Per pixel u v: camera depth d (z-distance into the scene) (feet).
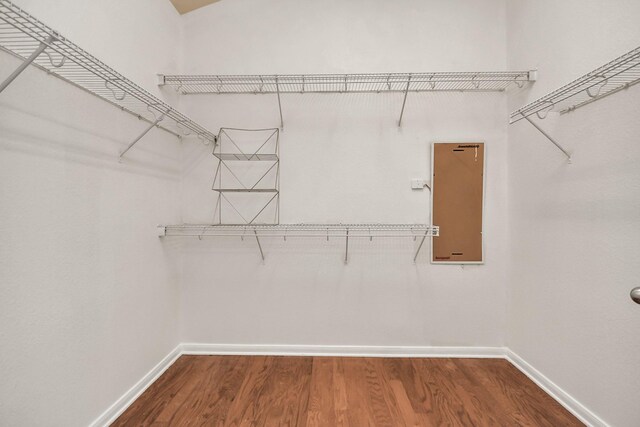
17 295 3.52
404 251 7.30
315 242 7.34
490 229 7.22
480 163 7.20
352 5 7.28
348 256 7.33
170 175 6.93
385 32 7.25
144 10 5.98
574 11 5.10
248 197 7.41
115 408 5.09
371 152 7.30
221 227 7.08
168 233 6.77
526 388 5.91
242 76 6.52
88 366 4.57
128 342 5.51
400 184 7.29
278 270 7.37
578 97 4.84
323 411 5.26
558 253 5.51
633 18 4.07
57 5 4.01
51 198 3.95
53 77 3.97
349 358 7.19
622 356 4.28
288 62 7.32
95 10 4.70
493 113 7.19
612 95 4.41
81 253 4.44
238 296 7.40
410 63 7.23
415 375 6.42
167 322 6.85
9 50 3.39
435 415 5.15
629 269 4.18
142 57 5.93
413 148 7.27
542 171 5.94
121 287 5.32
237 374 6.46
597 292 4.68
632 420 4.15
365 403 5.47
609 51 4.44
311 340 7.35
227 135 7.39
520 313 6.66
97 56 4.75
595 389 4.73
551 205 5.69
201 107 7.37
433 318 7.30
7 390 3.42
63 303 4.13
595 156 4.71
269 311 7.39
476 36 7.16
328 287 7.34
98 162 4.76
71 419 4.25
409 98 7.25
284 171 7.36
